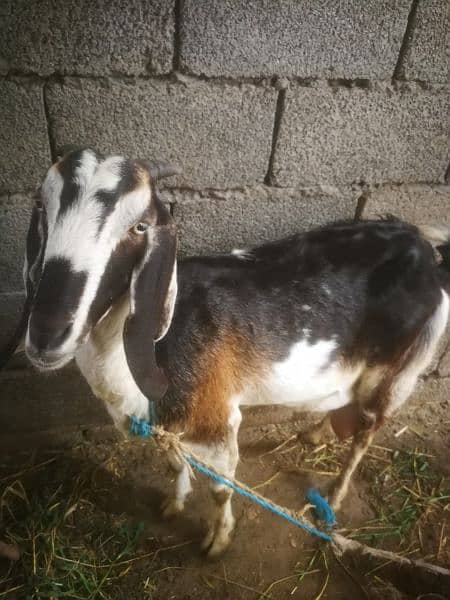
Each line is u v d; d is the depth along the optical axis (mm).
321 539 952
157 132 803
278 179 894
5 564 871
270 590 887
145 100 771
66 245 521
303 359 778
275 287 753
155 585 877
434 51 824
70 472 1041
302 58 784
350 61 805
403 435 1185
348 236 808
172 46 738
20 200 821
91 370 686
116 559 899
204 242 927
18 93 730
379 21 779
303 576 907
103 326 629
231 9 721
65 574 866
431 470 1106
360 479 1075
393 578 902
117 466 1062
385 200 966
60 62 718
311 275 769
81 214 525
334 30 770
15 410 1020
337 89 828
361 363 834
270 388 794
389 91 849
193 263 745
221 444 772
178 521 975
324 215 954
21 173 798
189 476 950
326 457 1110
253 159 863
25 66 710
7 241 850
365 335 805
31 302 635
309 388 823
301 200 924
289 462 1104
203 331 718
